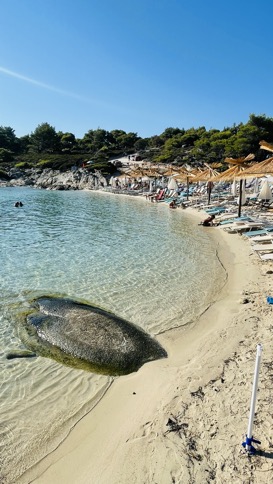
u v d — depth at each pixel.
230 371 6.05
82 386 6.10
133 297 10.29
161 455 4.30
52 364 6.77
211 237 19.30
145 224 24.72
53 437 4.93
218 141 71.31
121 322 8.32
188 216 29.11
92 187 67.81
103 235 20.23
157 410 5.24
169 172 48.56
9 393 5.91
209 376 6.00
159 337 7.85
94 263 13.89
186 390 5.65
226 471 3.92
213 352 6.91
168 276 12.24
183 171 45.28
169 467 4.10
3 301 9.81
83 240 18.67
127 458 4.36
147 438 4.65
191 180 34.94
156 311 9.29
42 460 4.52
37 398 5.79
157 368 6.55
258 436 4.34
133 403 5.56
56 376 6.39
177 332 8.08
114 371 6.53
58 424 5.18
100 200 45.94
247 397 5.20
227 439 4.39
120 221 26.31
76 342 7.39
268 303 9.15
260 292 10.16
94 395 5.85
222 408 5.04
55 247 16.84
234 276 12.04
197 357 6.80
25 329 8.11
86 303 9.76
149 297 10.30
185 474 3.96
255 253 14.82
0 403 5.66
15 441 4.86
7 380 6.26
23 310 9.18
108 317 8.52
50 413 5.43
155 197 44.22
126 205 39.38
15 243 17.77
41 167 84.94
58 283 11.45
